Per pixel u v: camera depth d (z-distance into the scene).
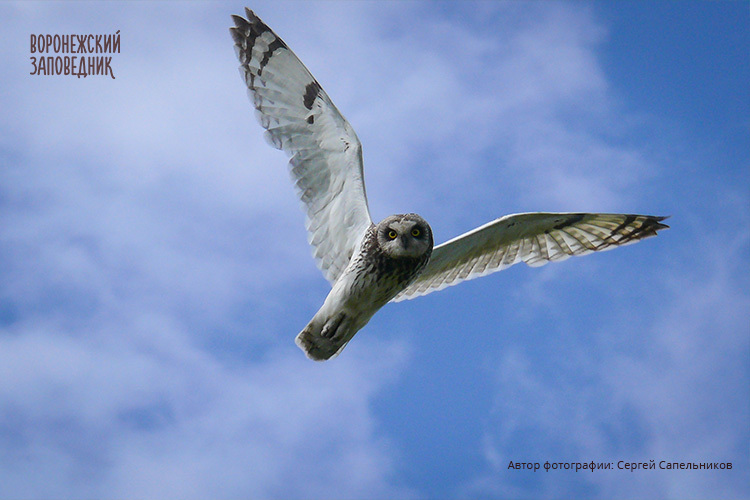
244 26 12.46
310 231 12.43
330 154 12.16
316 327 11.99
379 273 11.96
